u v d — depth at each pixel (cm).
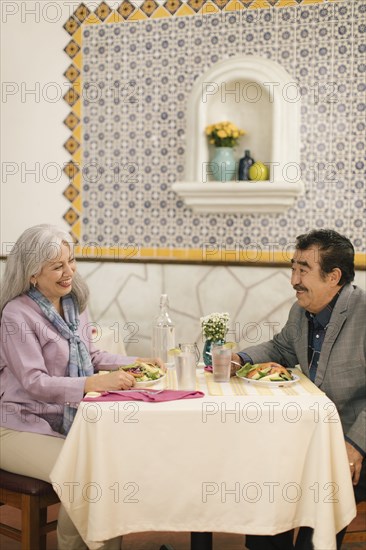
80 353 255
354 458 220
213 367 233
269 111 391
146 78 411
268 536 237
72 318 257
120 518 201
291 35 384
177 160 409
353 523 297
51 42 427
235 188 382
